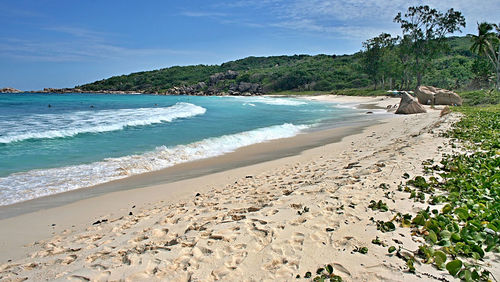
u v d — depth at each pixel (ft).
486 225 11.61
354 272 9.36
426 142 29.99
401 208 14.20
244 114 80.59
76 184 23.86
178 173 27.61
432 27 160.86
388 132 47.09
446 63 249.96
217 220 14.64
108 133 45.39
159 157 32.76
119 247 12.68
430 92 105.29
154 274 9.94
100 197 21.22
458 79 210.38
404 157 23.93
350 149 35.14
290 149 38.19
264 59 480.64
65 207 19.39
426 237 11.36
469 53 278.46
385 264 9.70
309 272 9.41
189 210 17.39
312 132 52.47
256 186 22.08
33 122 54.39
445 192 16.05
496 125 37.55
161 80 394.52
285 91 296.10
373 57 211.61
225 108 99.60
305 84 288.92
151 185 23.97
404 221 12.46
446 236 11.10
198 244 11.70
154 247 11.95
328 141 43.04
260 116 76.33
